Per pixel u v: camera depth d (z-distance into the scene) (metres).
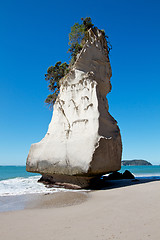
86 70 16.48
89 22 19.59
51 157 14.75
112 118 15.20
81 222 4.80
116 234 3.80
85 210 6.19
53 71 23.44
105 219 4.91
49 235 3.99
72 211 6.15
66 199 8.51
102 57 17.56
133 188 9.98
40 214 5.91
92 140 12.43
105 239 3.60
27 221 5.14
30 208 6.87
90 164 11.62
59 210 6.41
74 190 11.90
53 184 14.61
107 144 12.66
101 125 13.27
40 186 13.98
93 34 18.06
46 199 8.62
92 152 11.87
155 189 8.73
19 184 15.23
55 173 14.11
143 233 3.74
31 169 16.42
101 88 16.48
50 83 24.05
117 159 13.57
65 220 5.08
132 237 3.59
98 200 7.93
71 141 13.95
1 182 16.97
